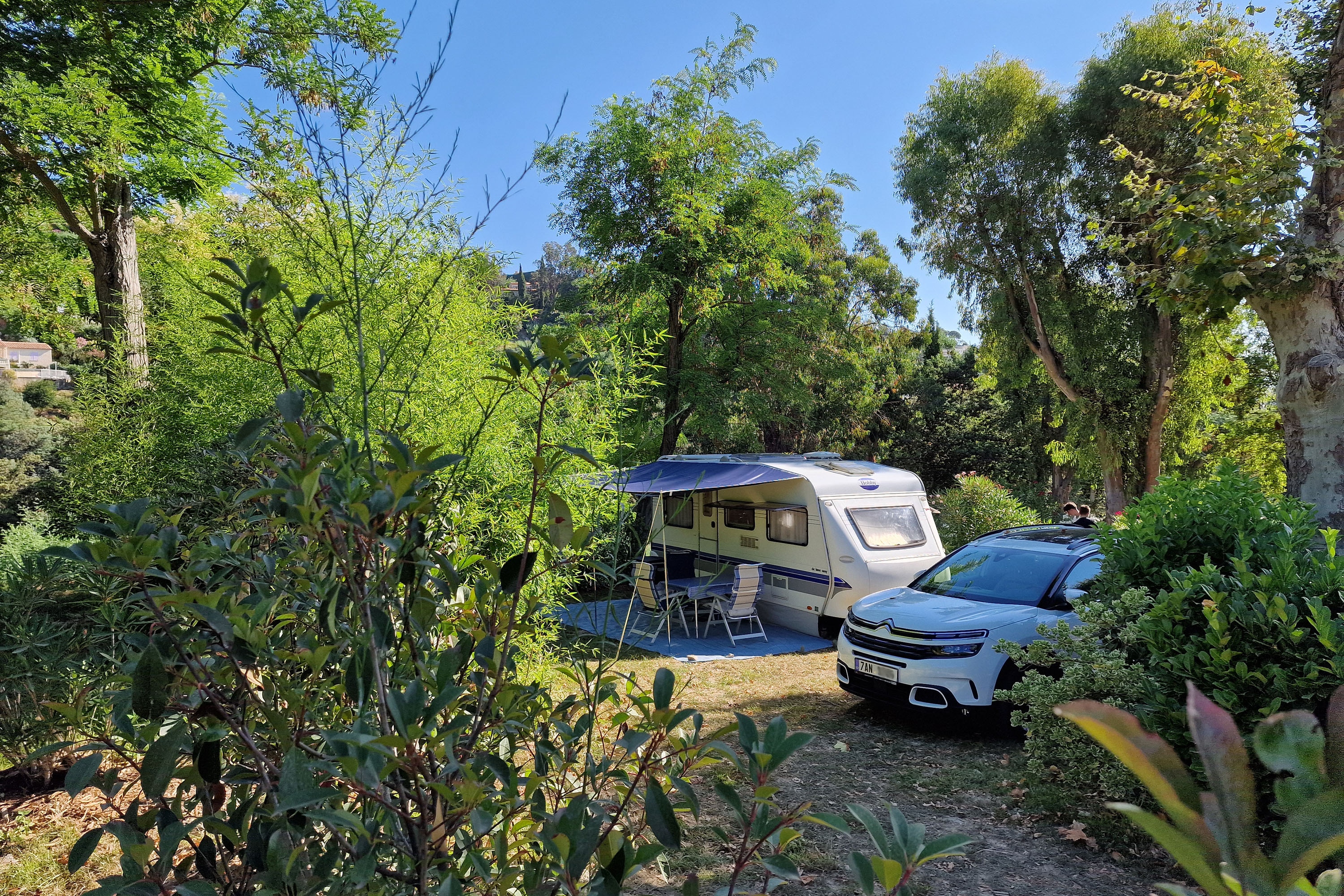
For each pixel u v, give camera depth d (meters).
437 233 3.70
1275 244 5.03
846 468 10.34
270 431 1.68
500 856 1.45
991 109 19.91
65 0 8.02
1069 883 3.73
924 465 34.69
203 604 1.31
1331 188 5.28
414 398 3.82
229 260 1.38
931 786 4.95
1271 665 3.29
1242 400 15.55
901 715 6.50
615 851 1.43
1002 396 28.84
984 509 13.77
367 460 1.52
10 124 8.13
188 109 9.41
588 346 4.83
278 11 8.09
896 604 6.55
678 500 12.13
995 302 20.83
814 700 7.02
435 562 1.71
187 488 5.90
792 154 16.03
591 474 4.81
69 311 15.35
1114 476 20.14
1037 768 4.36
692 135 14.38
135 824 1.40
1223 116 5.61
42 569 4.50
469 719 1.30
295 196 2.76
